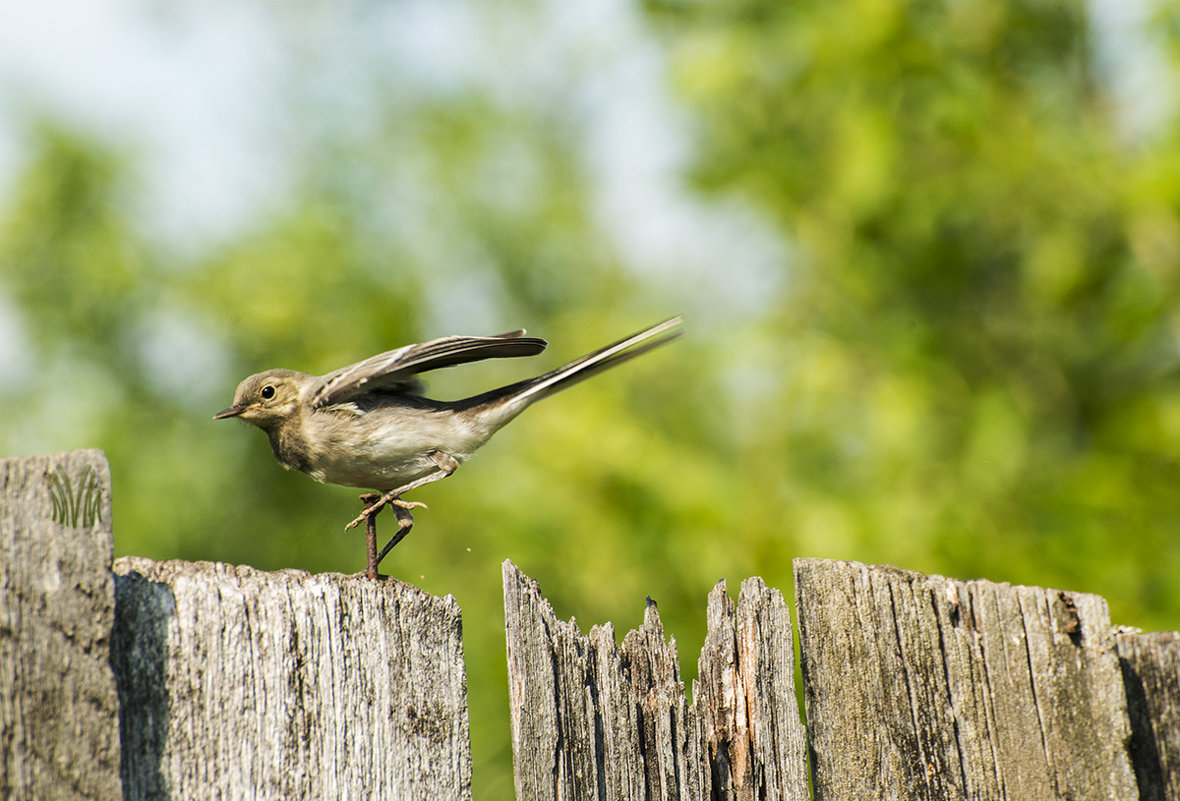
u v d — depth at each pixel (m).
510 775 13.62
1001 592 4.98
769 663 4.71
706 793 4.57
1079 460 12.23
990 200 11.95
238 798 3.71
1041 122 12.19
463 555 15.36
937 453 12.15
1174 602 10.83
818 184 12.63
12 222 18.14
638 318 16.41
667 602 12.56
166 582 3.78
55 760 3.31
